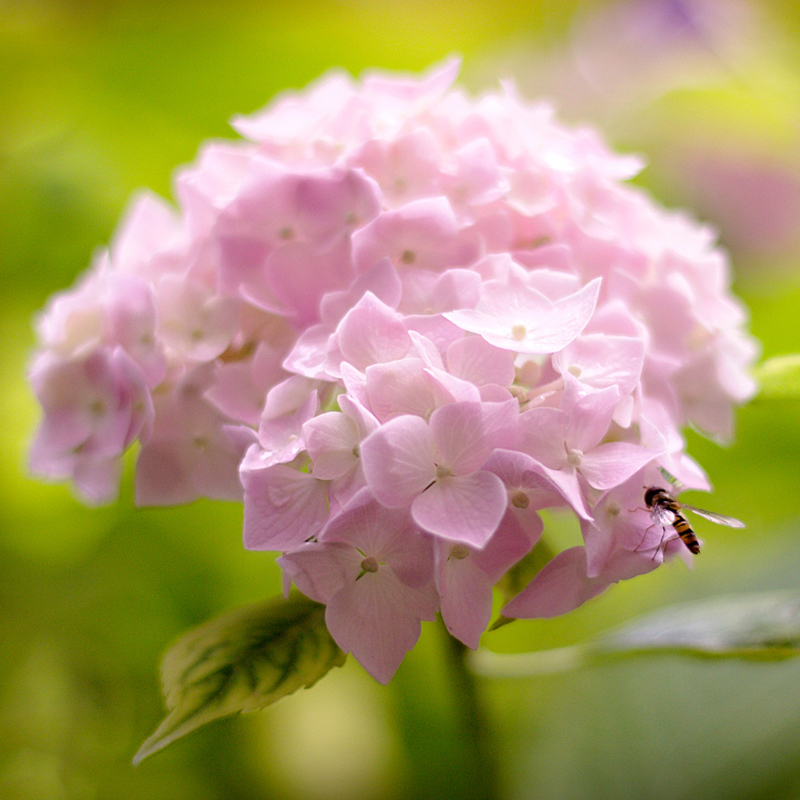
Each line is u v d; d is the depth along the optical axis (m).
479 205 0.66
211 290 0.67
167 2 0.86
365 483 0.63
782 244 1.19
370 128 0.67
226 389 0.66
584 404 0.63
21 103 0.91
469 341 0.64
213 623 0.66
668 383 0.67
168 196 0.95
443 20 1.02
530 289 0.65
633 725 0.82
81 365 0.68
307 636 0.66
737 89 1.09
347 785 0.85
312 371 0.64
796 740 0.76
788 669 0.80
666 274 0.68
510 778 0.76
